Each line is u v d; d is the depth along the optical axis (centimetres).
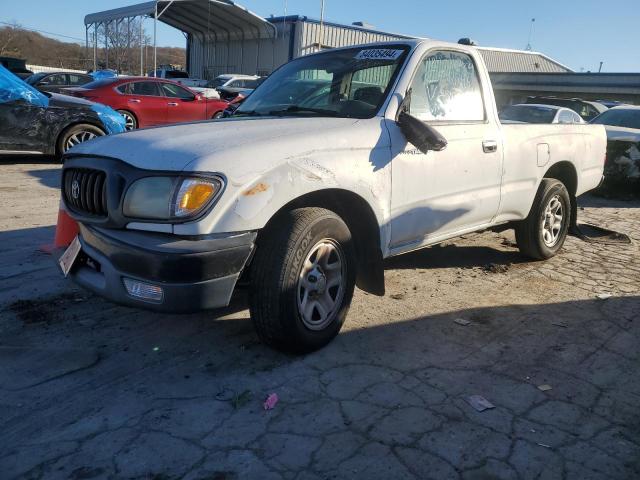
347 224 367
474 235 653
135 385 302
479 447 258
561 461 251
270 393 297
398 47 405
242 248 288
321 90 412
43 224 604
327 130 336
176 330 367
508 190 471
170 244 277
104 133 1004
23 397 287
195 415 276
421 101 398
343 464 244
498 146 451
